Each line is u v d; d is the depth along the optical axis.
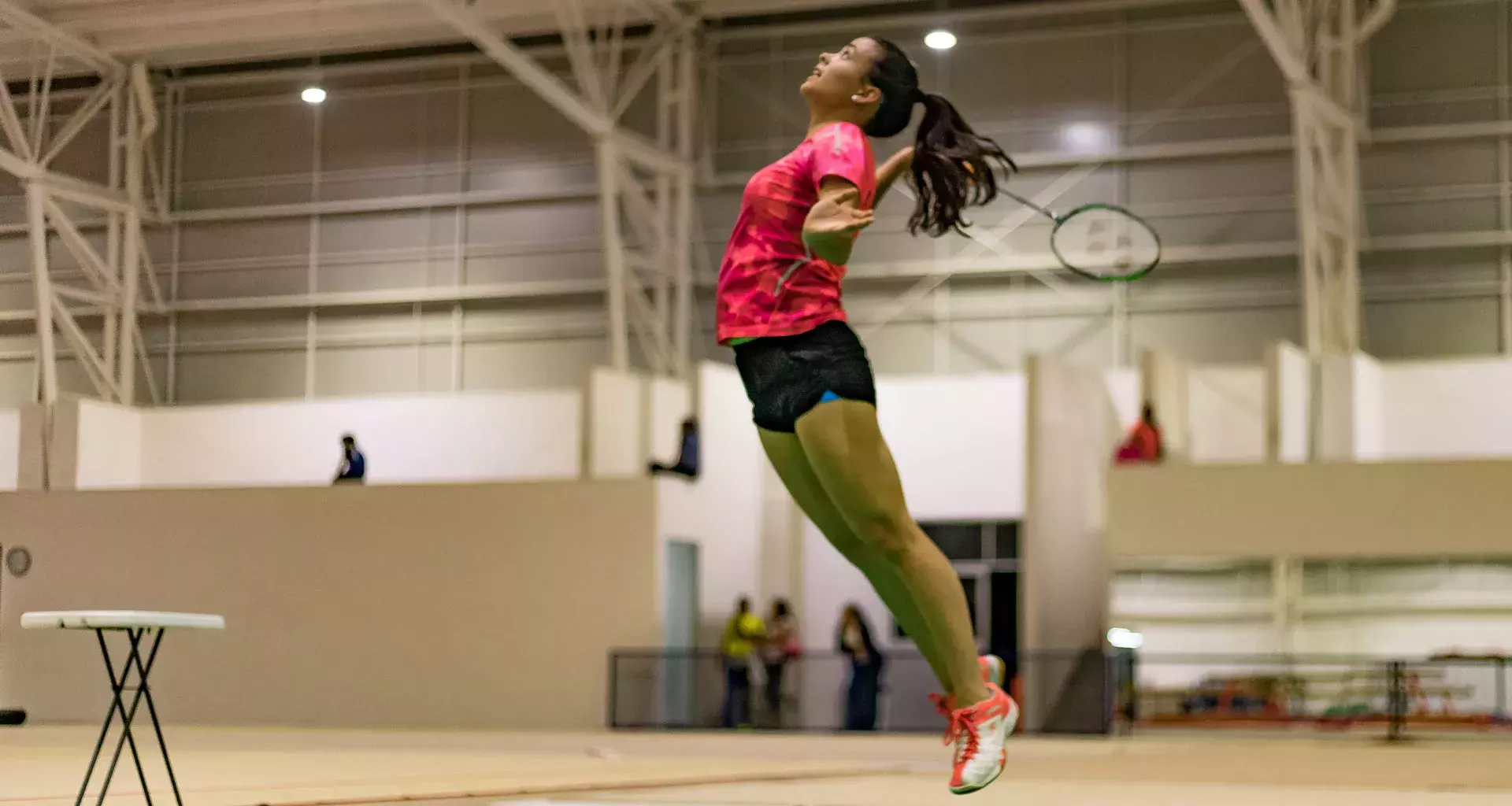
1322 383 22.58
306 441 27.45
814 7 27.89
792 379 4.42
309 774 9.44
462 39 29.98
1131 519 21.05
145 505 23.89
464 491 22.78
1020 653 19.64
